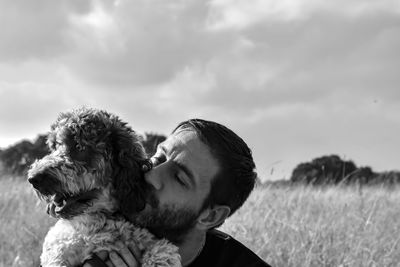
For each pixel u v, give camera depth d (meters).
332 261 2.75
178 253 1.65
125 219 1.69
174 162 1.64
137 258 1.65
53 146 1.77
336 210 3.55
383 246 2.94
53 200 1.68
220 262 1.71
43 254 1.69
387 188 4.45
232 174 1.66
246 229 3.06
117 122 1.76
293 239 3.00
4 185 4.35
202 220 1.66
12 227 3.29
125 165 1.69
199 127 1.67
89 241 1.63
